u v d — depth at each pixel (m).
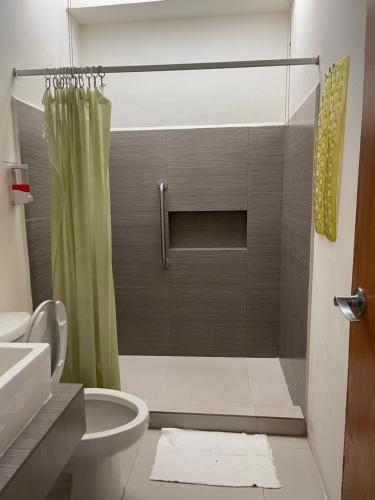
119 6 2.59
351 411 1.04
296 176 2.29
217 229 2.98
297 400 2.26
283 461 1.92
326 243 1.65
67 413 1.14
